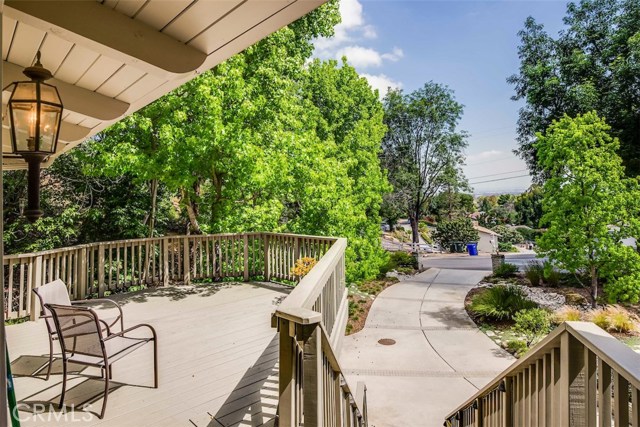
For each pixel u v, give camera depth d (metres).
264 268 7.09
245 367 3.45
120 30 1.67
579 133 9.30
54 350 3.75
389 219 29.58
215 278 7.02
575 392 1.81
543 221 10.08
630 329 8.23
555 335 1.91
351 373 6.54
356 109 15.62
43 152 1.71
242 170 7.83
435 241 29.67
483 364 6.88
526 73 14.66
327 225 9.92
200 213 10.48
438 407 5.48
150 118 7.50
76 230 11.30
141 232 11.64
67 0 1.55
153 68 1.79
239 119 7.58
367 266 11.84
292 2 1.54
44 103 1.72
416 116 24.28
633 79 12.23
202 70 2.04
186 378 3.22
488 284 13.09
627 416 1.44
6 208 10.48
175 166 7.10
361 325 9.00
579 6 13.96
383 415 5.29
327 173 10.25
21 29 1.88
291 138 9.09
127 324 4.64
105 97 2.73
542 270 12.85
